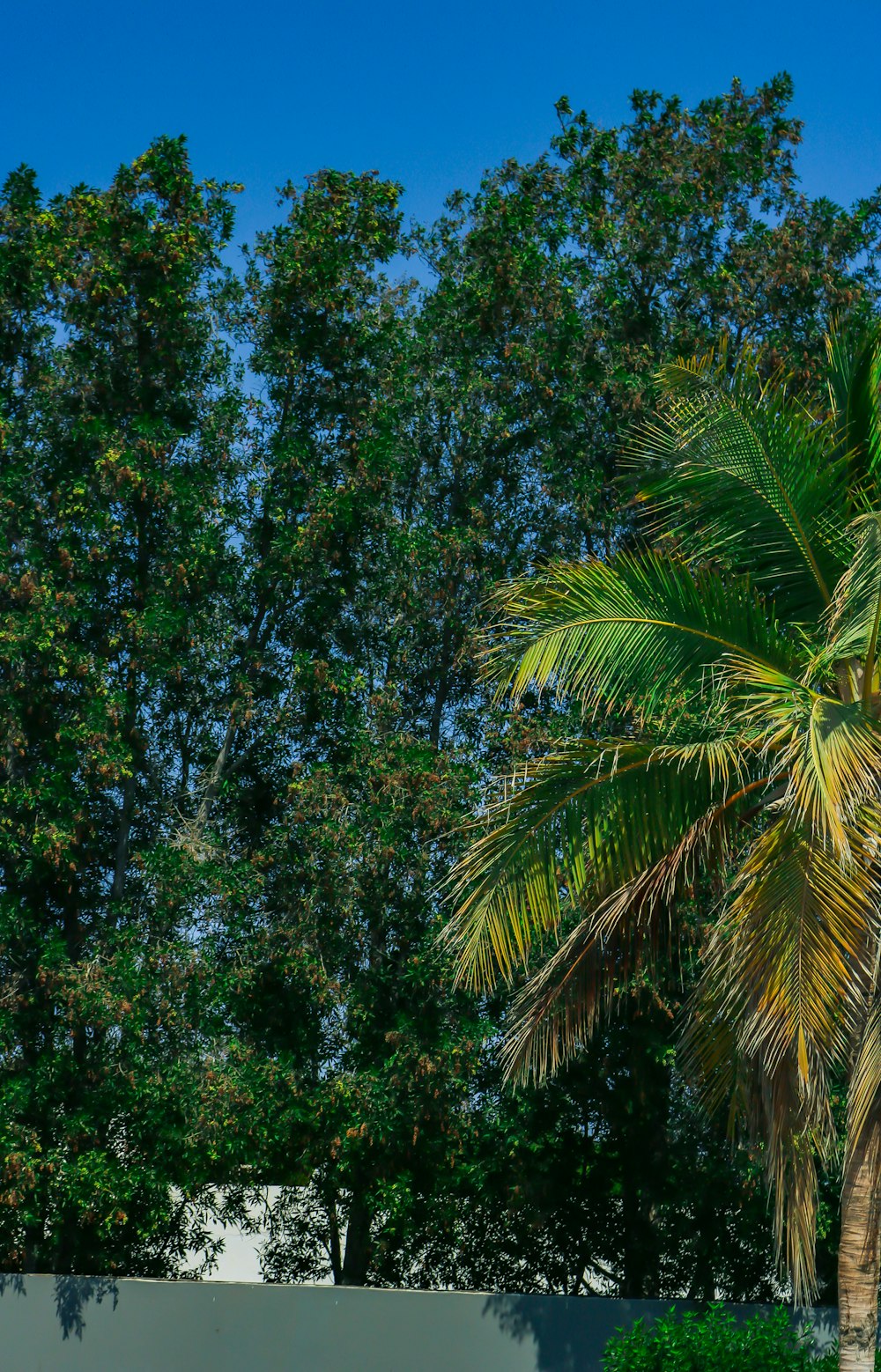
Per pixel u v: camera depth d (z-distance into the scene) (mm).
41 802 14742
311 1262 17172
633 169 17672
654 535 15375
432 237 18391
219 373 16547
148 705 16203
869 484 10453
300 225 16672
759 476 9930
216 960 14953
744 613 9781
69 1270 15680
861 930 8750
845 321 16156
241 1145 14258
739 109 18250
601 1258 17625
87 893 15883
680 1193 15898
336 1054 15352
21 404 16203
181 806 16469
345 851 14703
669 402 10812
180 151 16203
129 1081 14227
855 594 8586
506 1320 14086
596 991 11039
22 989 15039
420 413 17484
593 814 10203
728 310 16859
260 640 16625
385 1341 13938
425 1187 15695
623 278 17297
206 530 15383
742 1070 10453
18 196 16562
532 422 16922
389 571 16562
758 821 10688
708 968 10195
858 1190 9664
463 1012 15070
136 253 15547
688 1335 11859
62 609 14812
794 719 8414
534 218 17562
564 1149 16484
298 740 16656
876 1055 9062
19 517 15508
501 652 10594
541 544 16609
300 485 16031
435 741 16969
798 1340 13234
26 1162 13641
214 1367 13812
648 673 9859
